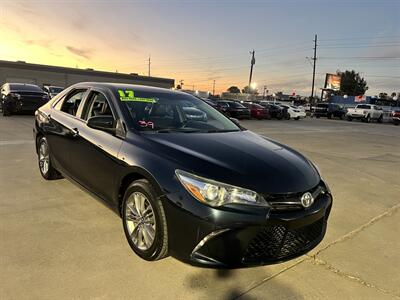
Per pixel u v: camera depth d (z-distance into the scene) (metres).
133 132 3.47
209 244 2.64
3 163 6.43
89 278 2.82
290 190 2.82
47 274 2.84
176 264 3.11
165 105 4.12
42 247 3.27
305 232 2.93
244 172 2.83
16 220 3.85
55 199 4.55
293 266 3.25
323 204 3.09
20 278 2.76
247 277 2.99
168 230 2.85
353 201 5.43
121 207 3.48
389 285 3.03
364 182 6.75
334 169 7.87
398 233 4.21
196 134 3.66
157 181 2.90
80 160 4.11
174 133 3.58
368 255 3.57
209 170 2.78
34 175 5.64
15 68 46.25
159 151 3.11
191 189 2.72
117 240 3.49
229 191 2.66
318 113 41.38
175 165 2.89
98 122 3.61
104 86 4.29
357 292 2.90
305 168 3.24
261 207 2.67
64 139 4.48
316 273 3.15
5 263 2.96
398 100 61.78
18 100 15.13
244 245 2.64
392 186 6.57
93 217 4.02
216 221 2.60
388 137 18.00
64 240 3.44
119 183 3.39
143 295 2.65
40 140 5.41
